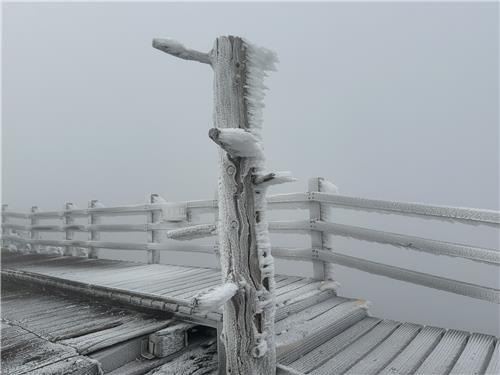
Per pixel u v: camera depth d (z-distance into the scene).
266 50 1.98
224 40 1.95
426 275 3.09
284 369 2.13
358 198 3.53
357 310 3.28
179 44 2.01
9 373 2.05
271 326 2.05
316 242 3.96
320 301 3.50
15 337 2.72
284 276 4.27
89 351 2.47
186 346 2.89
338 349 2.61
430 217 3.10
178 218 5.43
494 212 2.76
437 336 2.82
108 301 3.81
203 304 1.60
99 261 6.74
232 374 1.98
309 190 4.05
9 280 5.44
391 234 3.30
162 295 3.24
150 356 2.73
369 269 3.47
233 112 1.92
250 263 1.96
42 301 4.14
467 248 2.88
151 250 6.02
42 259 7.40
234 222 1.96
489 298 2.74
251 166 1.95
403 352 2.54
